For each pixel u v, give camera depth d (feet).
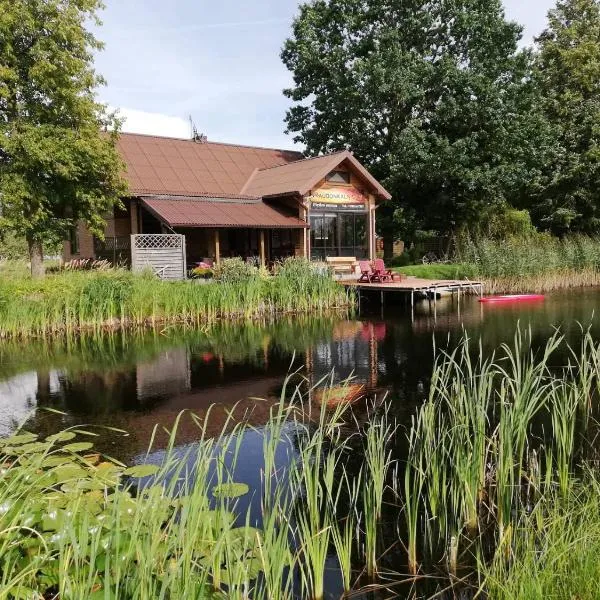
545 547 11.10
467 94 90.12
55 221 63.82
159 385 30.68
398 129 95.81
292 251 81.66
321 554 11.98
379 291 64.80
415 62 90.17
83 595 8.27
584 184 112.57
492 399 25.40
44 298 48.93
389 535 14.64
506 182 91.76
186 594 8.59
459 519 14.01
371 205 86.28
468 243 87.25
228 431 22.41
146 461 19.04
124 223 79.97
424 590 12.42
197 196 77.46
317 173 78.38
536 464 16.49
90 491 13.93
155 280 55.16
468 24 90.99
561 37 116.98
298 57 99.45
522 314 53.83
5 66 58.03
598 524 11.28
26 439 19.92
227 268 62.90
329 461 12.67
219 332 48.32
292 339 44.09
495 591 11.38
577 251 84.23
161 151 88.22
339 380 30.73
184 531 10.17
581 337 40.52
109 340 45.37
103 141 64.90
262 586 11.24
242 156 96.12
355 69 89.76
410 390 28.30
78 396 28.78
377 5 94.02
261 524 14.20
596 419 22.50
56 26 59.31
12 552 9.92
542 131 96.53
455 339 41.52
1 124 59.11
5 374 34.04
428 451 15.08
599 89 113.70
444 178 89.76
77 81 62.34
